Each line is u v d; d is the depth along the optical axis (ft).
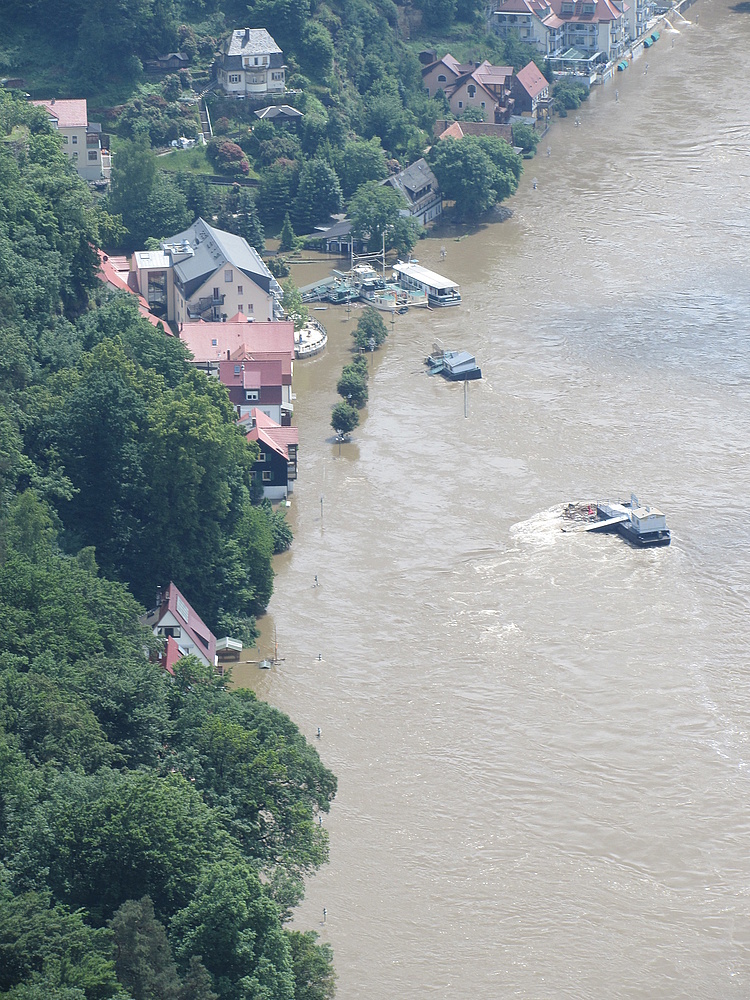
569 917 532.32
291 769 504.84
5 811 445.78
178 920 422.41
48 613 542.98
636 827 569.64
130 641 576.20
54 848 431.02
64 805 437.58
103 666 529.45
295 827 492.95
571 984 508.12
